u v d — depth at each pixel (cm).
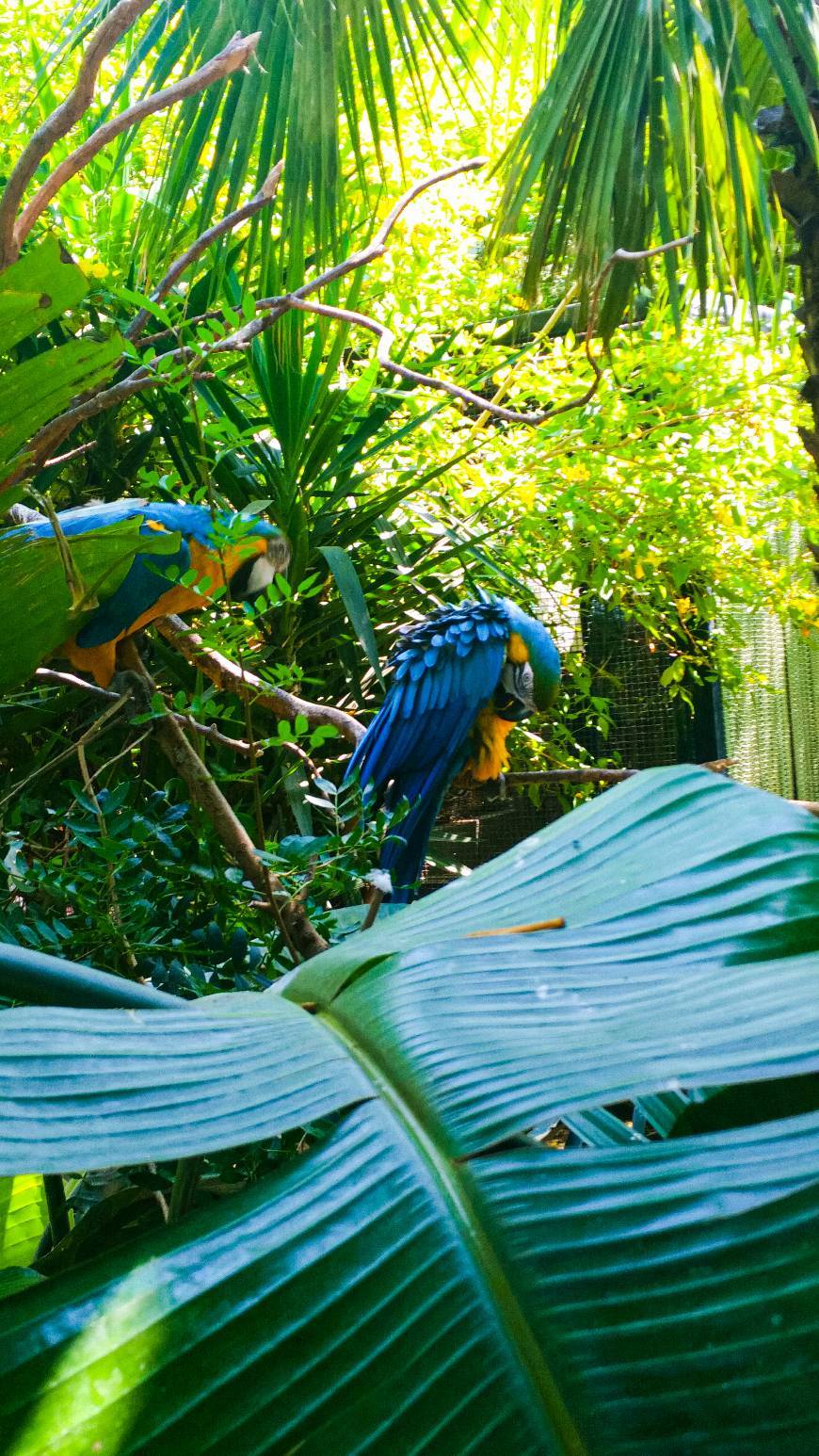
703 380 470
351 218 424
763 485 488
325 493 441
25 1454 55
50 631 188
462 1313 59
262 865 188
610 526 471
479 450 507
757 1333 57
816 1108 94
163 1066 78
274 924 199
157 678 428
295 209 360
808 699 680
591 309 291
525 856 110
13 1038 77
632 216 395
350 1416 56
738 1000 79
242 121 348
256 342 411
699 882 96
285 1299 61
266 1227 65
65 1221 179
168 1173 147
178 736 196
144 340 252
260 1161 145
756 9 332
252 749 204
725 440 475
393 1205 65
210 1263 63
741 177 388
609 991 84
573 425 457
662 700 582
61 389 152
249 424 425
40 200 196
